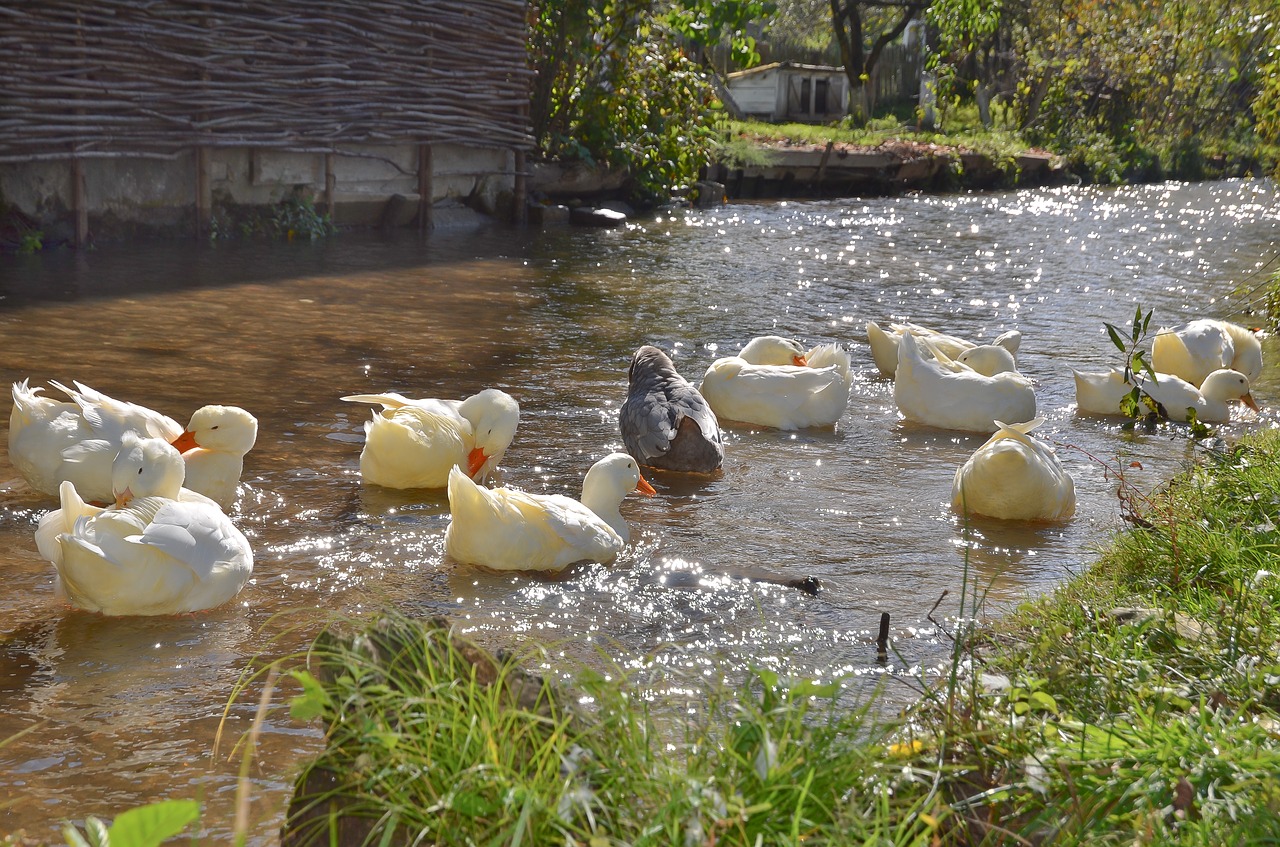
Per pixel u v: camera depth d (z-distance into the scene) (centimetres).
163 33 1370
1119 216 2422
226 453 550
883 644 404
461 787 229
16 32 1245
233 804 302
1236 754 266
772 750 240
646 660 326
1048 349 1034
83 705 359
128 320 966
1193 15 2916
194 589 429
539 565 492
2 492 562
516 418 619
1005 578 501
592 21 2050
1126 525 566
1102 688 327
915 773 261
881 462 692
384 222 1720
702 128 2277
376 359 881
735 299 1238
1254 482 530
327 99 1564
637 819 229
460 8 1722
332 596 456
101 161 1361
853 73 4044
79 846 201
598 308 1148
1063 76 4134
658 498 611
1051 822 246
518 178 1873
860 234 1931
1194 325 922
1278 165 1441
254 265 1298
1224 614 378
